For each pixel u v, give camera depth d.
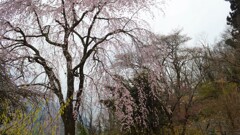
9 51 12.59
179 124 22.53
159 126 18.28
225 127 21.62
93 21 13.18
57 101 12.43
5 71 10.49
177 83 24.83
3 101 8.55
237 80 26.58
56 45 13.06
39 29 13.59
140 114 16.02
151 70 13.75
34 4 13.23
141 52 13.58
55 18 13.17
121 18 13.52
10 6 13.24
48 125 5.10
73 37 13.48
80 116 13.02
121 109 13.30
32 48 12.91
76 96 12.73
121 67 13.79
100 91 13.09
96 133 17.72
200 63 33.12
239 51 27.78
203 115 24.56
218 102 24.69
